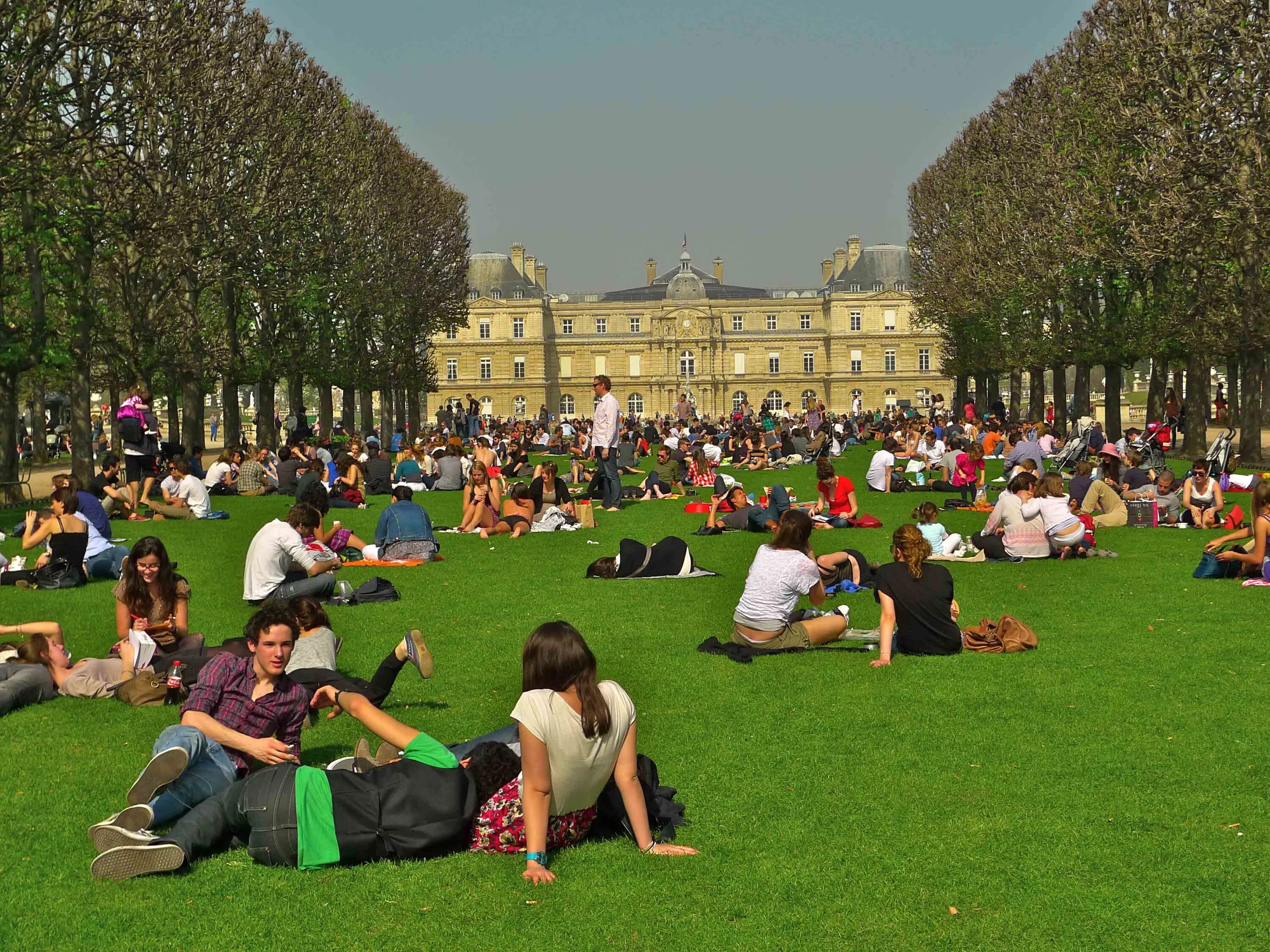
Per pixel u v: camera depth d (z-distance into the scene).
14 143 25.50
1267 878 6.62
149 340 35.34
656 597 15.49
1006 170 52.56
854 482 36.94
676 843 7.24
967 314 59.44
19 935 6.08
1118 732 9.18
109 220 30.77
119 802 7.95
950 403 142.50
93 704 10.34
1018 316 52.75
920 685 10.65
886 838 7.26
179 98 32.78
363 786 6.98
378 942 6.03
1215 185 31.91
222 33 36.28
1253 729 9.16
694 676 11.17
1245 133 31.77
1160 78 33.84
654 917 6.27
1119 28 37.56
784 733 9.33
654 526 24.39
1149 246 33.66
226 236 36.91
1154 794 7.88
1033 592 15.27
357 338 56.03
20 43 25.72
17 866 6.91
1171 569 16.81
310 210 45.03
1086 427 41.72
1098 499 22.84
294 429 47.69
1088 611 13.91
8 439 32.66
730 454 49.16
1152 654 11.62
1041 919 6.21
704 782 8.27
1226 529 21.39
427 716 9.87
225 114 34.47
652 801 7.55
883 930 6.12
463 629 13.47
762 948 5.96
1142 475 24.50
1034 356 53.94
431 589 16.17
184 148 33.69
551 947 5.98
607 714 6.91
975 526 23.48
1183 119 32.91
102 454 47.94
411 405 77.06
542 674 6.94
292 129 40.66
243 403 147.75
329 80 48.12
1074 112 42.94
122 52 28.02
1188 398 40.91
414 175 62.97
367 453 34.69
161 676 10.32
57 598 15.39
